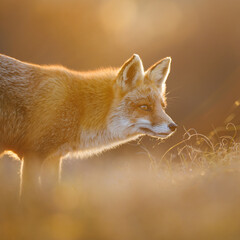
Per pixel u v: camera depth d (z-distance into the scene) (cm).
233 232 482
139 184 736
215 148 1152
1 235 503
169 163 1053
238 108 2592
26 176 986
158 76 1147
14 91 1003
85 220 543
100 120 1073
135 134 1130
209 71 5297
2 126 1005
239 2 6038
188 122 3584
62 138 1027
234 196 596
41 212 584
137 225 523
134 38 5912
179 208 579
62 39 5975
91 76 1111
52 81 1033
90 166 1667
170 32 5959
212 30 5897
